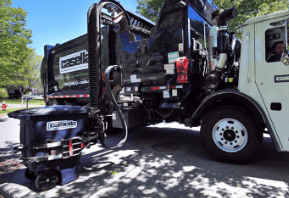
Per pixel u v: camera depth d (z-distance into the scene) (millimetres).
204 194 2576
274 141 3131
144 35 5688
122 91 5230
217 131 3678
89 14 3484
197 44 4391
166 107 4426
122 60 5203
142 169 3480
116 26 5180
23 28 12758
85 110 3172
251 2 12438
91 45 3514
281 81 3096
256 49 3334
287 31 2959
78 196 2664
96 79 3469
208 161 3752
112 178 3172
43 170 2779
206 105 3787
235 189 2678
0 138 6547
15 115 2723
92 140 3402
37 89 43906
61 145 2822
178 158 3959
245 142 3404
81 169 3572
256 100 3316
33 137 2713
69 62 7504
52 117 2836
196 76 4383
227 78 3883
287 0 11945
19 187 2803
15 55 12281
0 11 11602
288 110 3035
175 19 4203
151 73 4672
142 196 2590
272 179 2947
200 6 4621
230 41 4148
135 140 5473
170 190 2717
